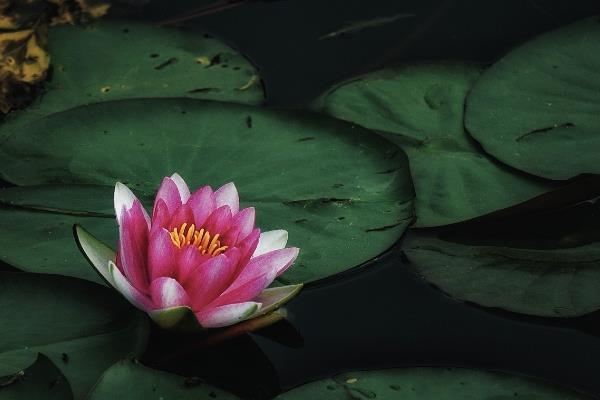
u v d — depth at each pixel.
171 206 2.36
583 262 2.61
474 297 2.48
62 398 1.94
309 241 2.59
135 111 3.04
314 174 2.84
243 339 2.38
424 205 2.80
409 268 2.60
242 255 2.24
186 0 3.92
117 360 2.12
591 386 2.28
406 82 3.37
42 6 3.56
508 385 2.14
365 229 2.65
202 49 3.51
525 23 3.86
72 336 2.16
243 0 3.94
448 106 3.26
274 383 2.25
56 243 2.48
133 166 2.82
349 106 3.24
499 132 3.07
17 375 1.98
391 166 2.89
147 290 2.23
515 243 2.68
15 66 3.26
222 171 2.83
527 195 2.83
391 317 2.46
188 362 2.26
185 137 2.95
